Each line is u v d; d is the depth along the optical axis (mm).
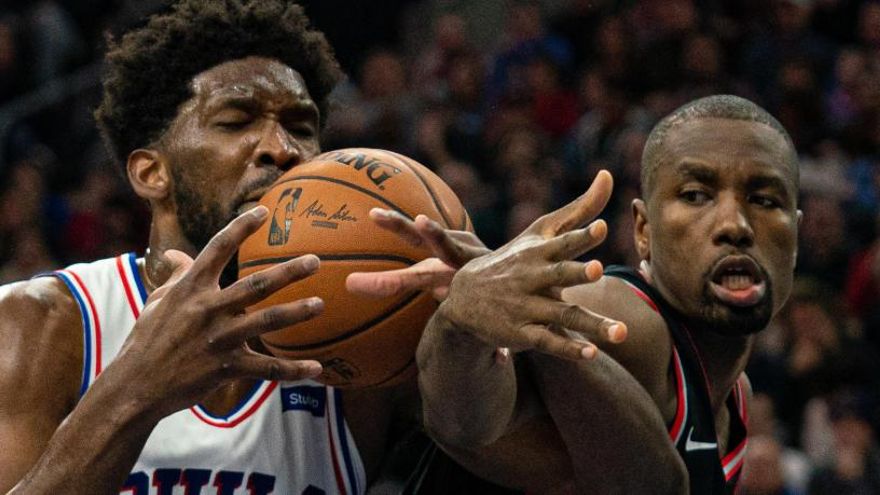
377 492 3697
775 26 12539
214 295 2746
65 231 11273
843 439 7973
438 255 2637
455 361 2635
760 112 3350
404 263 2969
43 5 13594
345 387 3143
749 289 3225
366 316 2934
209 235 3543
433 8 15328
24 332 3398
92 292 3547
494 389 2730
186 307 2760
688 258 3266
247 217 2793
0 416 3273
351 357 2990
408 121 12141
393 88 12609
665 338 3330
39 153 12664
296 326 2969
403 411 3680
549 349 2418
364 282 2639
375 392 3615
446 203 3152
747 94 11625
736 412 3697
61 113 12961
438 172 10664
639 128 10812
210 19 3658
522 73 12484
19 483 2898
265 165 3504
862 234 10398
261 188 3471
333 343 2969
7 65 12984
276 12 3771
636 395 3057
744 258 3209
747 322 3240
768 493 7441
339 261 2953
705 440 3371
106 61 3889
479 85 12469
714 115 3312
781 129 3344
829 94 12227
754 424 7879
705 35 12492
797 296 8820
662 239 3324
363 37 14922
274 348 3068
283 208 3061
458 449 3084
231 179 3510
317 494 3533
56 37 13352
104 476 2842
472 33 15133
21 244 10438
